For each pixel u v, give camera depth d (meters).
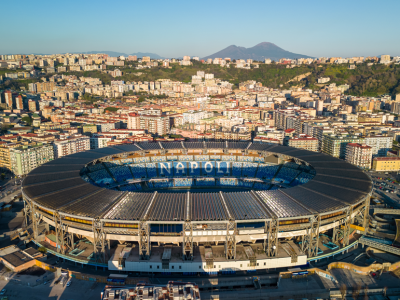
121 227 150.75
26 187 185.50
